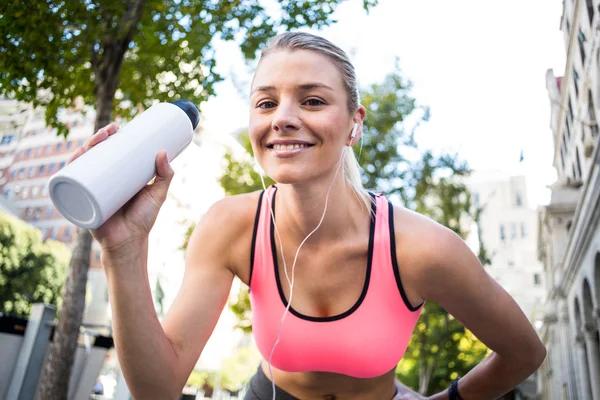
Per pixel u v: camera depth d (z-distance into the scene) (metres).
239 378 34.31
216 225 1.49
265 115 1.26
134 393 1.14
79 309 5.00
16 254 22.17
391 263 1.42
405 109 11.99
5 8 4.55
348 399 1.64
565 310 15.81
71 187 0.92
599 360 12.02
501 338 1.55
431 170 13.00
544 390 20.47
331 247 1.42
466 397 1.75
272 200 1.50
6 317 4.58
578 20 9.70
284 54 1.25
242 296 11.38
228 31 5.79
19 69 4.97
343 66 1.30
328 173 1.31
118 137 1.03
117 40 5.48
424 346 16.09
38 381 4.89
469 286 1.43
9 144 33.03
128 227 1.03
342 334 1.43
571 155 12.98
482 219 38.34
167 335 1.26
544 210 16.19
